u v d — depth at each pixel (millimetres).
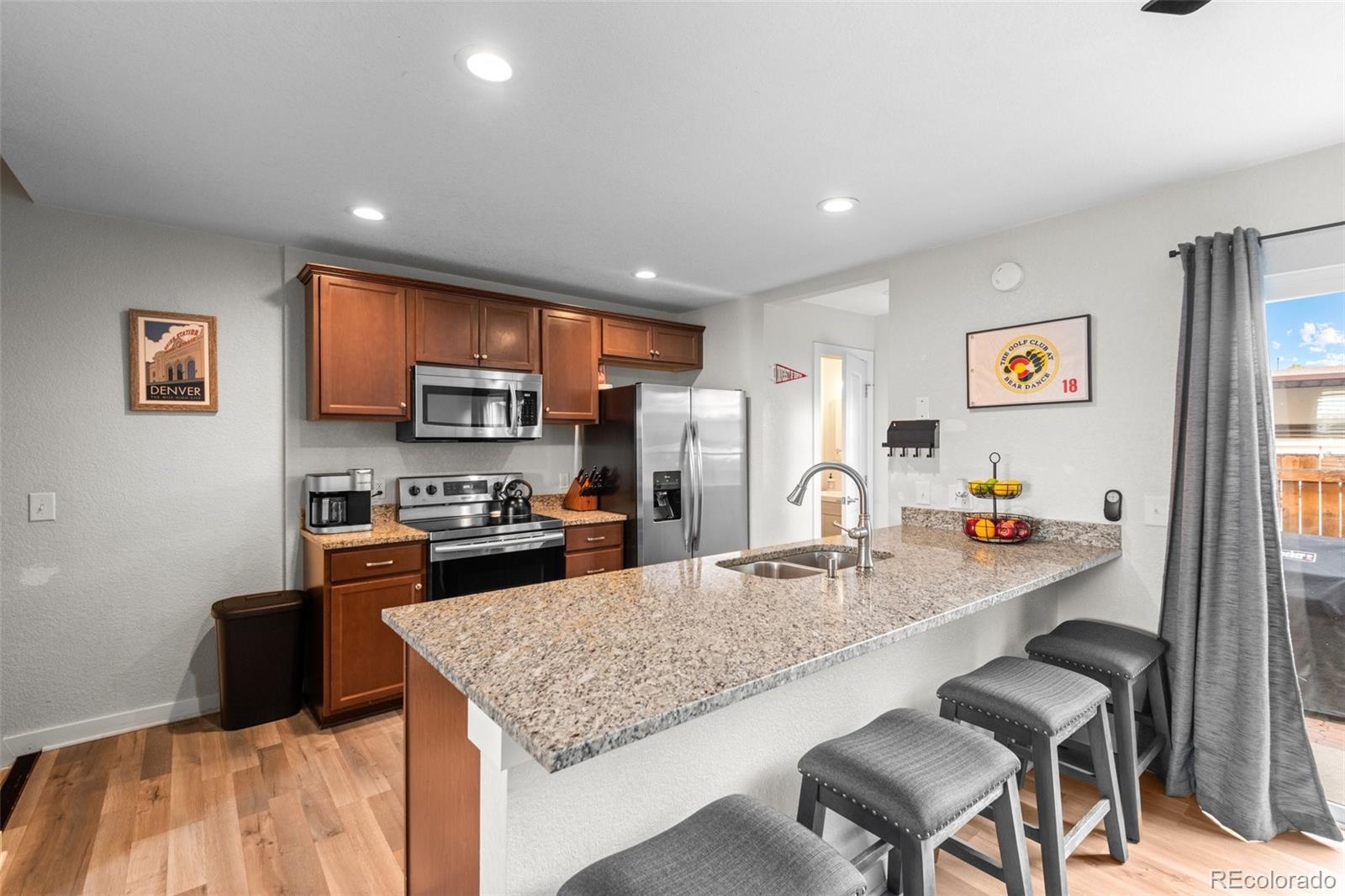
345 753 2658
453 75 1688
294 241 3117
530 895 1215
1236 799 2078
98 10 1422
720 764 1510
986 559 2326
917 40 1540
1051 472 2754
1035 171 2289
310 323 3105
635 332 4258
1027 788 2383
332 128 1973
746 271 3646
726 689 1127
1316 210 2121
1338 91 1763
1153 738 2432
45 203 2625
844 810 1363
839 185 2412
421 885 1555
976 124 1956
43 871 1925
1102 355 2604
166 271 2908
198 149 2113
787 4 1411
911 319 3268
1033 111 1878
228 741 2758
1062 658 2189
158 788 2387
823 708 1747
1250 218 2252
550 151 2135
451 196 2529
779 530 4445
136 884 1873
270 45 1555
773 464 4402
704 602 1707
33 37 1516
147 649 2896
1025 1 1399
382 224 2871
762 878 1013
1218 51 1583
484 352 3562
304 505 3252
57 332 2688
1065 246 2705
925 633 2102
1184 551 2234
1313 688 2199
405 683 1629
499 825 1184
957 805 1273
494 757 1159
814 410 4707
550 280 3863
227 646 2832
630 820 1352
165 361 2902
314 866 1963
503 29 1500
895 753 1396
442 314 3412
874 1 1401
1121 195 2504
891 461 3348
